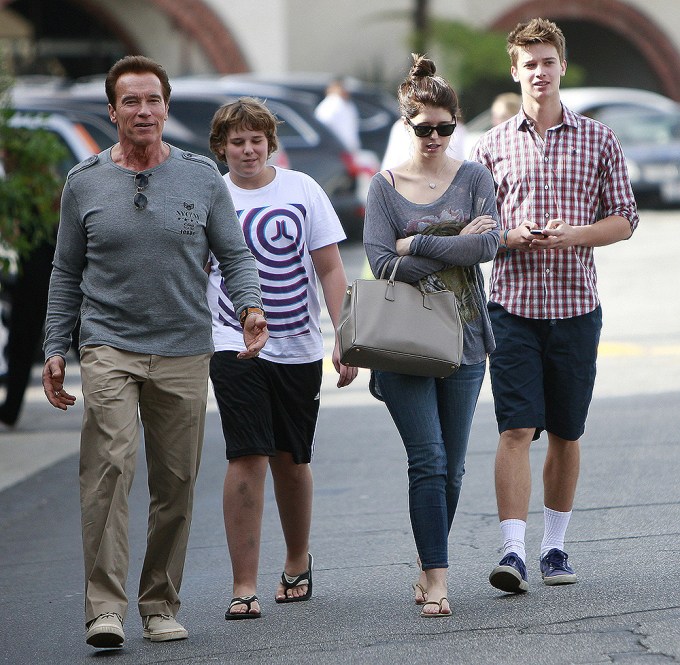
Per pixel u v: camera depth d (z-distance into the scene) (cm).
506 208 2294
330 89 8988
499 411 2250
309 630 2083
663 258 7081
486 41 13038
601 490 2931
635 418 3694
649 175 9006
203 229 2092
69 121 5338
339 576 2430
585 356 2258
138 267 2052
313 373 2261
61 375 2102
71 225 2086
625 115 9288
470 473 3212
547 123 2273
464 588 2273
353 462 3428
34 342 4028
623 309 5681
